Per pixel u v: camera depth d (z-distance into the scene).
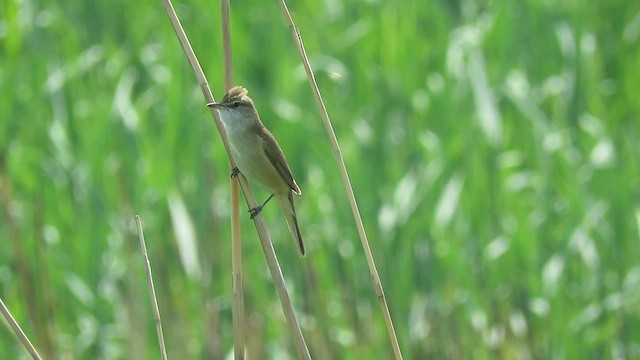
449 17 16.22
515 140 13.88
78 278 12.37
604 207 12.87
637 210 12.87
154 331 12.16
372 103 14.26
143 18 15.45
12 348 11.89
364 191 12.93
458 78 13.98
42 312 12.10
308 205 13.00
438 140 13.18
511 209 12.79
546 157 13.25
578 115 14.48
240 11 15.08
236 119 8.82
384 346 12.12
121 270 12.57
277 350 12.22
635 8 16.38
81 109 13.79
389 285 12.30
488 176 12.91
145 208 12.63
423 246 12.45
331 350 12.17
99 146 12.94
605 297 12.45
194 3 15.17
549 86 14.72
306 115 13.73
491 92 14.12
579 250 12.36
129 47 14.97
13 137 13.39
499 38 14.98
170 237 12.60
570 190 12.62
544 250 12.82
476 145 13.04
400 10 15.65
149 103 13.75
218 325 12.00
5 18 14.20
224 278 12.52
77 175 13.00
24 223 12.83
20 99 13.73
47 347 11.97
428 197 12.61
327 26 15.85
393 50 14.75
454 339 12.22
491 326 12.30
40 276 12.24
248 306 12.33
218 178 13.09
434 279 12.38
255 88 14.23
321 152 13.22
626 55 15.62
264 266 12.59
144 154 12.89
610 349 12.31
